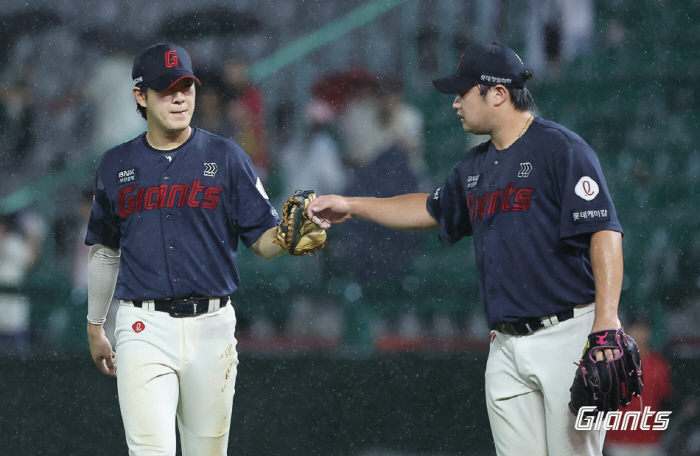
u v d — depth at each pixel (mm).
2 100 31406
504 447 12086
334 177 29438
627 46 30156
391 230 25781
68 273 26891
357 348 21375
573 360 11359
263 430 20375
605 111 29750
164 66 11812
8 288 25812
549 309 11414
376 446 20359
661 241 27344
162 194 12023
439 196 13086
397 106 30109
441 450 20359
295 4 33031
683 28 30109
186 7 33500
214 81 31656
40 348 21172
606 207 11016
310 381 20531
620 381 10695
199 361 12188
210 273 12180
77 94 32188
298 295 25484
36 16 33000
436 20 31297
